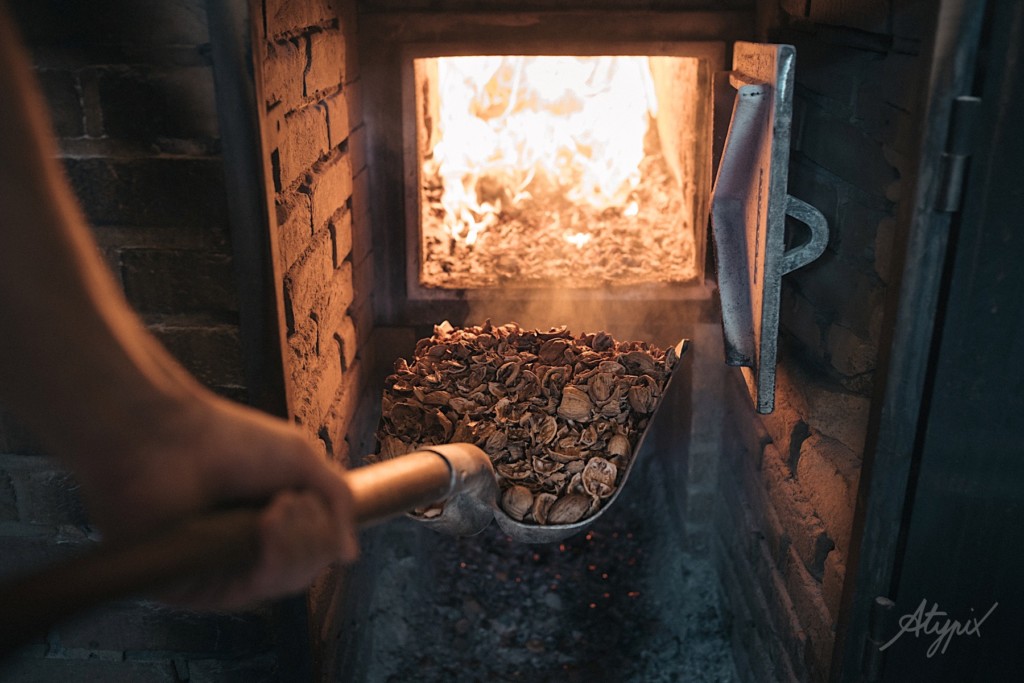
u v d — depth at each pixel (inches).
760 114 39.9
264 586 18.6
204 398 19.8
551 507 38.8
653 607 62.5
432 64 61.4
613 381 42.5
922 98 34.0
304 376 43.0
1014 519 38.3
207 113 34.1
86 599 16.0
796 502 47.4
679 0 54.5
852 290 41.8
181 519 18.8
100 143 34.5
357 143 55.0
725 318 45.6
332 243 49.2
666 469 69.1
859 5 40.4
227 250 35.7
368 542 58.4
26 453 38.3
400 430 41.8
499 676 57.4
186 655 41.1
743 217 43.8
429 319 60.2
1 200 16.4
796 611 47.7
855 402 41.8
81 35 33.5
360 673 54.9
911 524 38.2
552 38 55.1
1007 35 32.4
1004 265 34.9
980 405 36.6
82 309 17.5
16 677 41.3
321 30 47.3
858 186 40.9
